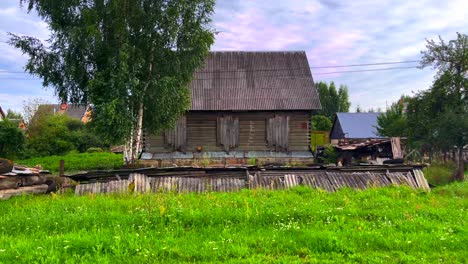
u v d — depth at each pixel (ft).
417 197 42.06
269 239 22.38
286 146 97.91
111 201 35.53
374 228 25.73
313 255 20.27
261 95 100.63
